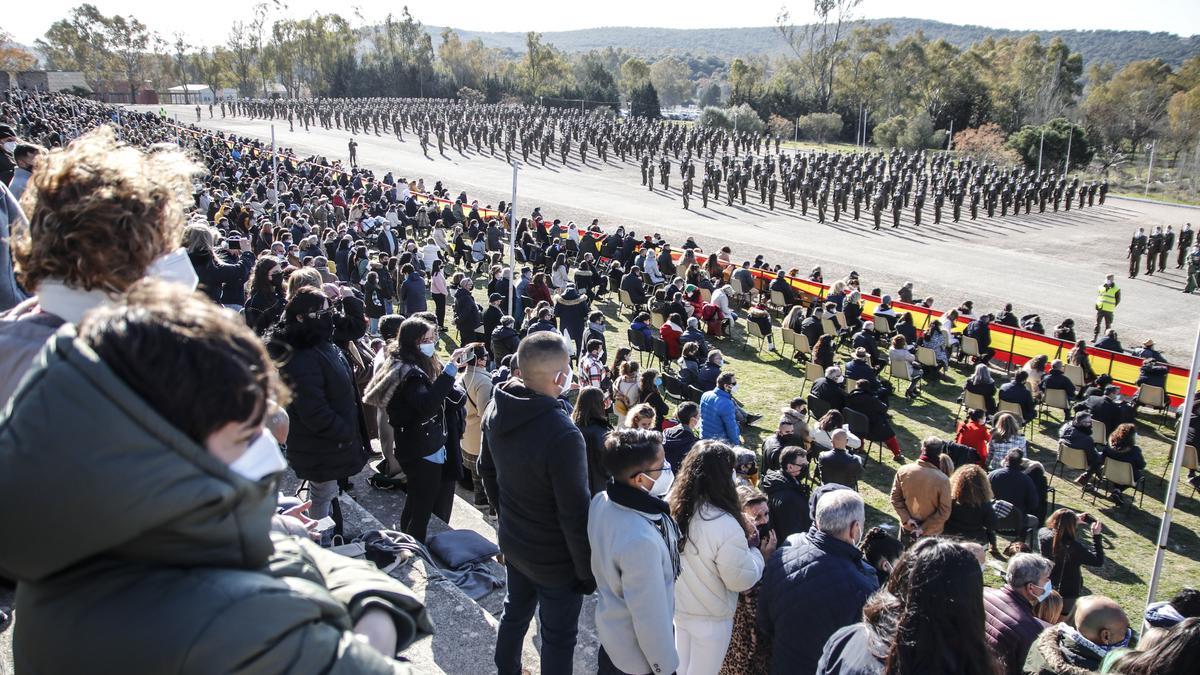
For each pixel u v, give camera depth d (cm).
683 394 1376
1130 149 8594
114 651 97
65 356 100
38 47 12631
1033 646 413
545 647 385
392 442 660
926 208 4116
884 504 1146
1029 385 1539
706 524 399
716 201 4203
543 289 1744
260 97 12888
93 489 91
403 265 1805
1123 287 2703
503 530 373
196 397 99
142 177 173
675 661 330
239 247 1196
